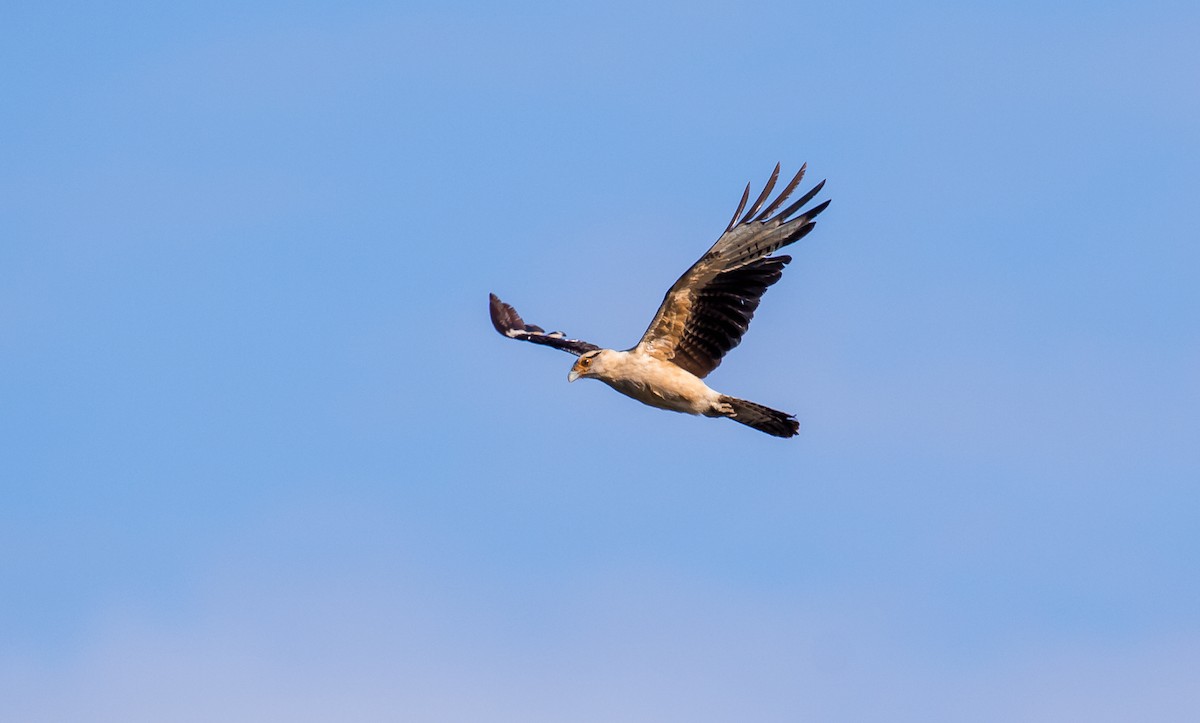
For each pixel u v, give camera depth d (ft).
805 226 61.98
